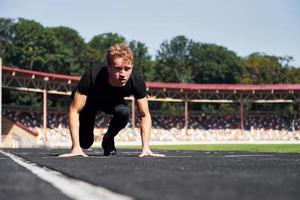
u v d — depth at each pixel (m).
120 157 6.15
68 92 56.19
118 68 6.23
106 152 7.89
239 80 101.88
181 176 2.53
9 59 80.44
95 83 6.45
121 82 6.35
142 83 6.61
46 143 51.16
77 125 6.41
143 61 99.06
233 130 64.50
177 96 64.50
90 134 7.64
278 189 1.86
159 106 82.75
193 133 63.22
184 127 63.69
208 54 105.94
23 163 4.35
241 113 64.44
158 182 2.18
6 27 84.56
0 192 2.00
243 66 102.50
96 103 7.02
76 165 3.79
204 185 2.03
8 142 47.34
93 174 2.70
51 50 81.56
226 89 64.19
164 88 63.00
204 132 63.75
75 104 6.46
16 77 51.22
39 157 6.13
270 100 65.94
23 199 1.75
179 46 109.19
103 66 6.53
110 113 7.30
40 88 53.66
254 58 106.12
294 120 65.56
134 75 6.55
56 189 2.06
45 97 53.44
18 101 68.69
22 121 54.22
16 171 3.18
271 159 5.62
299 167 3.48
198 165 3.75
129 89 6.60
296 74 103.00
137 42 103.31
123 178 2.41
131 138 57.69
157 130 62.31
